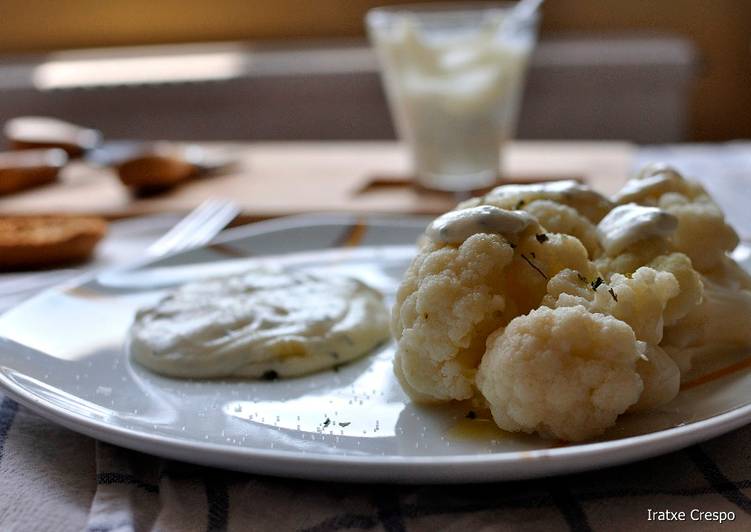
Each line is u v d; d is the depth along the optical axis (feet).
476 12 1.76
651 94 2.72
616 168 1.83
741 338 0.98
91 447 0.88
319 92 2.79
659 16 2.91
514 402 0.81
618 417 0.85
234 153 2.15
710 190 1.65
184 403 0.95
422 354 0.89
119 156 1.90
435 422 0.88
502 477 0.71
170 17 3.01
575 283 0.88
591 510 0.74
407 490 0.78
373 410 0.92
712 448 0.83
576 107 2.76
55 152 2.01
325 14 2.99
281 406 0.93
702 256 1.01
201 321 1.06
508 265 0.90
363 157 2.06
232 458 0.73
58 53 3.04
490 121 1.76
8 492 0.80
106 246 1.51
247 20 3.01
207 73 2.81
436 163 1.78
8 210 1.71
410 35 1.71
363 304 1.11
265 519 0.75
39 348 1.04
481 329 0.88
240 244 1.33
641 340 0.85
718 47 2.90
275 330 1.04
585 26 2.94
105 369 1.02
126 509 0.76
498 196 1.03
